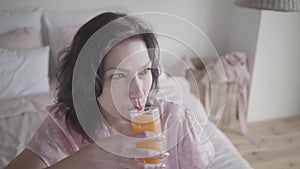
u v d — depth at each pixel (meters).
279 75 2.54
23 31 2.07
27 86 1.87
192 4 2.68
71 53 0.68
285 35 2.39
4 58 1.86
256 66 2.45
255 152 2.25
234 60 2.45
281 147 2.31
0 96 1.80
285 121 2.68
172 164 0.78
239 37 2.65
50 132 0.79
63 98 0.74
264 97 2.60
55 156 0.78
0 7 2.23
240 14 2.59
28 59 1.91
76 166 0.65
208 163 0.82
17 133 1.42
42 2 2.31
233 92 2.44
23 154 0.79
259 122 2.66
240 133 2.50
